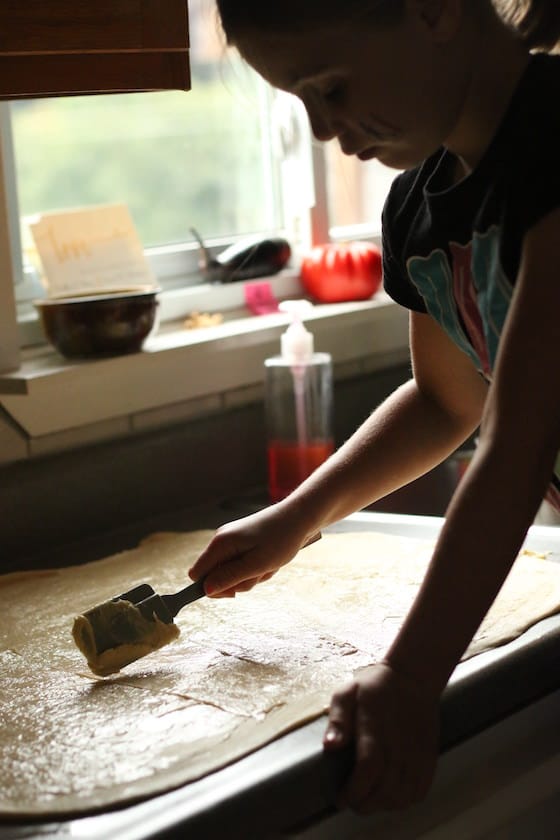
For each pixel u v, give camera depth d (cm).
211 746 79
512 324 76
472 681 86
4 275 138
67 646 102
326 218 189
